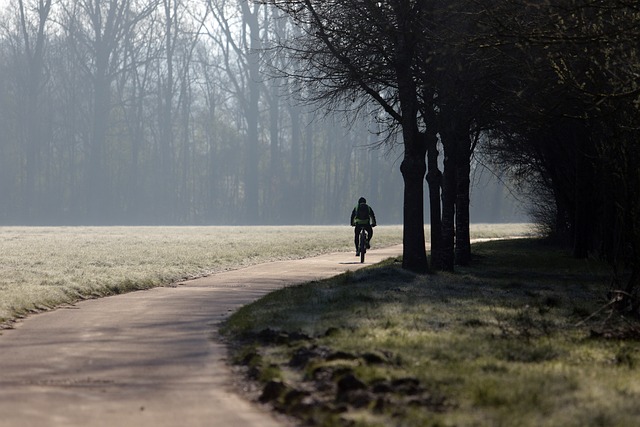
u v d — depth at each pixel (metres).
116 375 17.30
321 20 40.12
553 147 61.91
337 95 42.28
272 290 37.38
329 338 20.44
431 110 42.78
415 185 42.53
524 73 28.39
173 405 14.50
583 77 26.75
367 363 17.00
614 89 25.47
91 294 34.81
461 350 19.05
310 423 13.15
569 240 78.00
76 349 20.70
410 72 40.59
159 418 13.49
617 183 27.39
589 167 58.12
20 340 22.22
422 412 13.21
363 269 44.88
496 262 55.50
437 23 37.28
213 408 14.31
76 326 25.12
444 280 39.31
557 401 13.86
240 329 23.00
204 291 36.94
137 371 17.77
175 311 29.12
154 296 34.66
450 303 29.69
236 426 13.06
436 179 46.72
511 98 32.91
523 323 24.19
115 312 28.88
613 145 26.67
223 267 53.88
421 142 42.00
